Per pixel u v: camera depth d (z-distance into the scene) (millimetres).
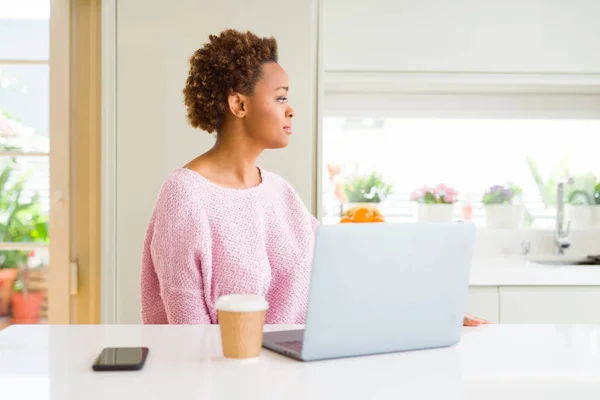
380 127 3395
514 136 3434
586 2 3049
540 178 3441
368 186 3389
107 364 1006
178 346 1167
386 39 2998
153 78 2652
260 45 1657
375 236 1099
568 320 2773
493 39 3027
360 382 967
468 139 3424
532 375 1018
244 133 1649
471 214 3439
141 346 1165
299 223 1705
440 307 1187
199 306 1479
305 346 1075
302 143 2688
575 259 3307
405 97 3373
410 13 3000
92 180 2986
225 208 1559
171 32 2654
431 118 3395
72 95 2980
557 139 3441
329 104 3359
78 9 2980
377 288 1116
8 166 3039
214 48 1641
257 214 1598
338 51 2988
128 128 2650
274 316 1609
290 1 2682
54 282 2973
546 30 3045
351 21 2988
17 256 3051
